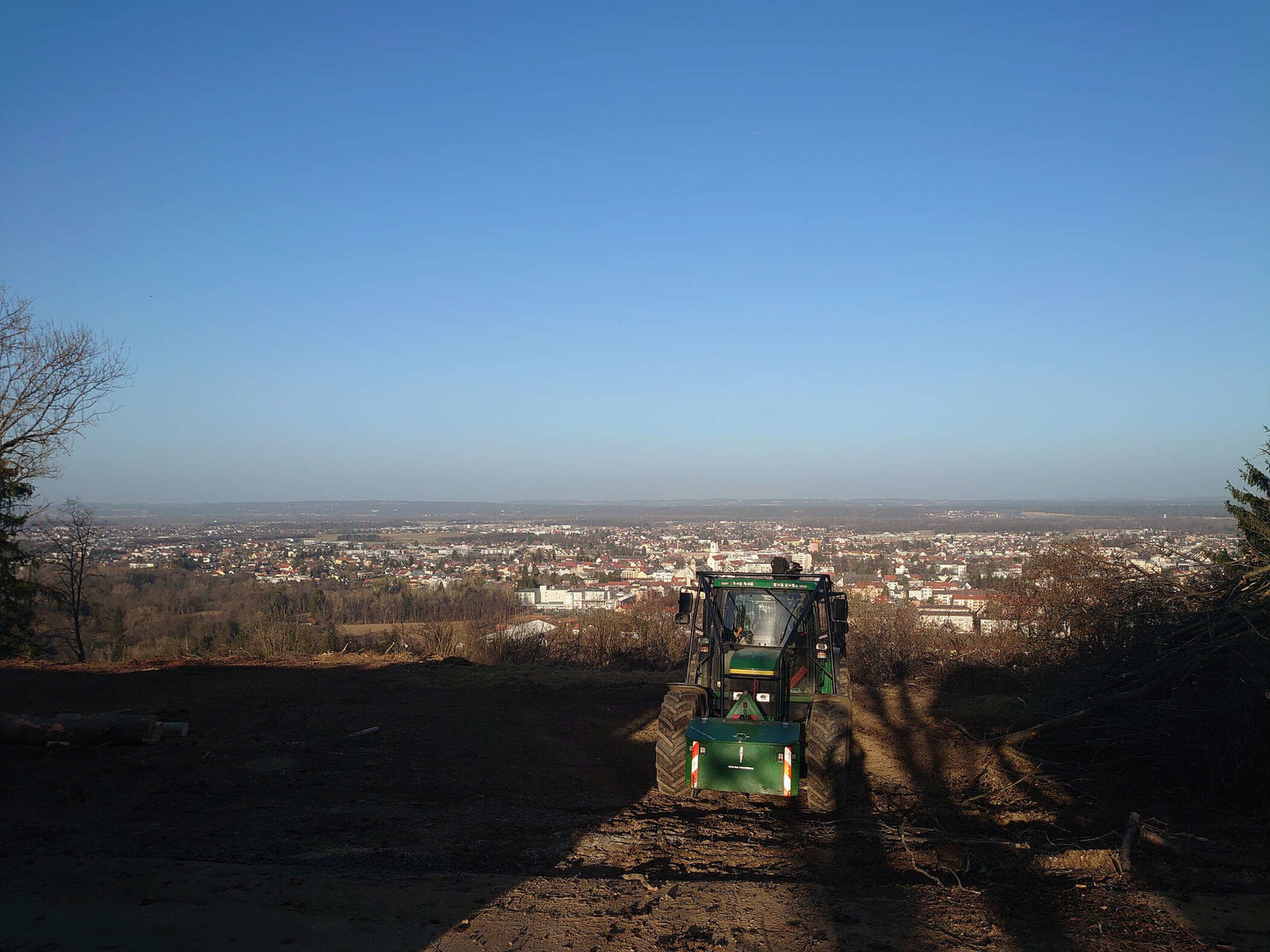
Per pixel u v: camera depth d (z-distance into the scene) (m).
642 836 6.76
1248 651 7.54
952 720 10.98
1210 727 7.77
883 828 7.01
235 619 28.55
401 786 8.06
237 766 8.46
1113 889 5.55
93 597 32.00
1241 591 8.51
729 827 7.07
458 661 15.25
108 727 8.90
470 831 6.85
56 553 21.45
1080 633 12.62
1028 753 9.12
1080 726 9.02
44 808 7.18
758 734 7.36
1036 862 6.09
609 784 8.45
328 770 8.45
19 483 17.56
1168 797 7.79
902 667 14.90
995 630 15.50
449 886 5.55
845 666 8.55
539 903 5.28
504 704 11.83
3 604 17.44
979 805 7.82
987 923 4.99
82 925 4.84
